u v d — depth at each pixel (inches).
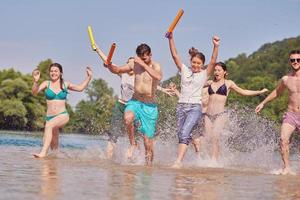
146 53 378.9
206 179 269.9
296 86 366.6
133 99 395.2
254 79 2955.2
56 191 201.0
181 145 367.9
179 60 394.3
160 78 381.4
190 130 372.2
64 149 541.6
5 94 3260.3
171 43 390.0
